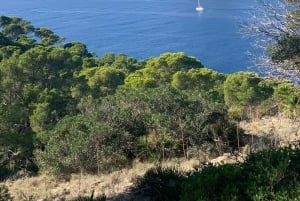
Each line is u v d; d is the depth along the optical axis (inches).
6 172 466.0
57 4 5285.4
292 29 338.6
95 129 388.5
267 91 1071.0
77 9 4854.8
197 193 137.5
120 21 4018.2
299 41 326.0
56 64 1705.2
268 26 346.3
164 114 392.2
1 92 1258.6
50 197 272.1
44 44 2615.7
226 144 341.7
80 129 417.4
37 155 445.4
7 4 5462.6
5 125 880.9
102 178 296.4
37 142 751.7
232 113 458.3
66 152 382.6
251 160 157.1
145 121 409.4
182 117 382.9
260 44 371.9
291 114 402.6
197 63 1667.1
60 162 373.1
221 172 145.6
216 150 340.8
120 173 306.5
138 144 379.6
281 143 281.0
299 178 141.1
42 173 390.0
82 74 1706.4
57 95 1239.5
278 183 137.1
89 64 1920.5
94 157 373.4
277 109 458.0
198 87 1375.5
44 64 1637.6
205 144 343.0
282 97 430.6
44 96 1185.4
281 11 345.1
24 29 2992.1
